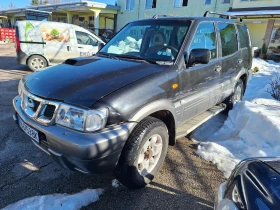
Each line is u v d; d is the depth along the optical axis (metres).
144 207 2.19
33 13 14.78
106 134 1.88
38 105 2.14
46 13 14.95
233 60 4.06
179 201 2.29
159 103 2.33
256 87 7.09
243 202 1.39
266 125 3.46
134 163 2.17
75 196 2.21
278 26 14.17
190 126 3.17
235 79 4.34
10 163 2.74
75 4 18.80
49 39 7.99
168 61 2.68
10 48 15.83
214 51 3.45
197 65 2.94
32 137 2.19
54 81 2.25
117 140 1.94
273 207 1.24
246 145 3.30
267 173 1.54
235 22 4.33
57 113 1.97
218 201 1.70
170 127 2.73
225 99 4.34
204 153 3.12
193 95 2.99
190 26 2.96
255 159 1.81
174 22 3.11
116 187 2.42
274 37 14.49
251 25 15.24
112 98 1.96
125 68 2.46
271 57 14.34
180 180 2.60
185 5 17.11
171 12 17.72
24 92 2.35
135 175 2.23
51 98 2.04
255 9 14.43
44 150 2.12
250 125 3.70
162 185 2.51
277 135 3.22
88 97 1.94
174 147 3.33
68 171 2.64
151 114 2.49
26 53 7.88
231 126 4.04
